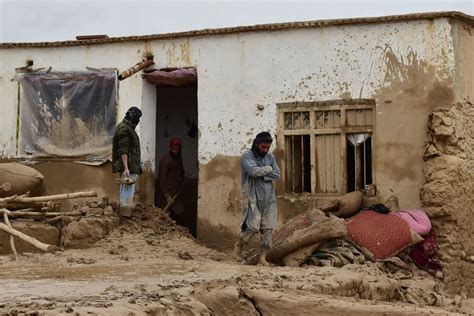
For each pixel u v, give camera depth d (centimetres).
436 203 1460
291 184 1619
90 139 1758
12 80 1814
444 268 1448
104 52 1753
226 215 1648
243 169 1362
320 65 1598
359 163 1571
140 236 1495
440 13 1505
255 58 1644
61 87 1780
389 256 1377
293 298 961
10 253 1424
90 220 1461
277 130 1623
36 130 1798
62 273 1154
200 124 1678
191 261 1339
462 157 1509
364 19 1554
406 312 943
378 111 1549
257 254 1408
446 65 1512
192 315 898
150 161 1734
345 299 998
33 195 1547
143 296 904
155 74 1708
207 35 1677
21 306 803
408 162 1523
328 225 1341
